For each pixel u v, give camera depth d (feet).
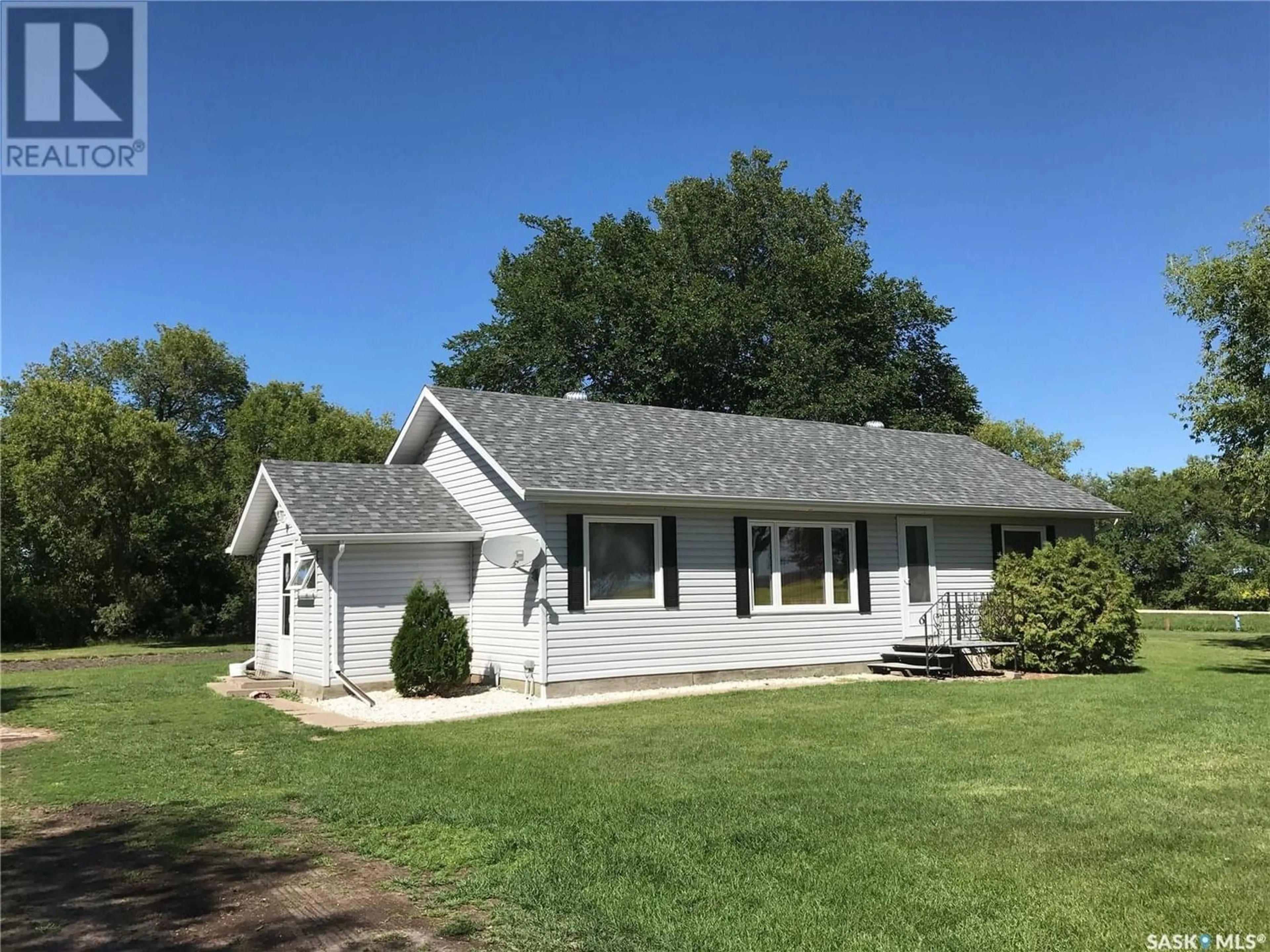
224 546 110.93
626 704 41.88
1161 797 22.45
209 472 125.49
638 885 16.65
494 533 49.78
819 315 112.47
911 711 37.76
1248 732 31.65
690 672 48.93
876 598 56.34
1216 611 135.13
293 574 52.37
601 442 52.80
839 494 54.34
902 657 55.06
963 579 60.49
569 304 107.86
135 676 61.31
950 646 52.80
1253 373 62.49
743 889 16.31
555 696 44.70
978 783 24.31
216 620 113.09
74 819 22.95
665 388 110.11
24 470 96.73
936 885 16.26
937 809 21.45
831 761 27.48
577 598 45.85
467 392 55.31
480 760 28.84
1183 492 144.15
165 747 32.94
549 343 107.24
